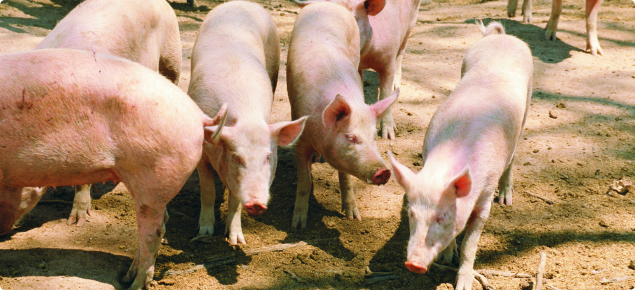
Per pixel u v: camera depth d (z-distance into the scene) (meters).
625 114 6.77
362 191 5.29
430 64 8.39
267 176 3.80
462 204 3.63
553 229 4.64
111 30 4.42
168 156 3.37
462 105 4.18
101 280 3.65
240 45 4.71
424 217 3.47
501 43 4.98
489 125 3.97
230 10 5.29
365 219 4.85
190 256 4.20
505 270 4.17
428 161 3.80
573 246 4.40
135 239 4.29
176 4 11.00
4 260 3.70
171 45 5.37
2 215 3.88
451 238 3.60
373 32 6.00
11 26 8.02
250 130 3.83
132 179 3.46
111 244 4.18
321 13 5.37
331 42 5.00
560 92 7.36
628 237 4.46
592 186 5.26
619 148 5.96
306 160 4.69
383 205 5.07
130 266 3.91
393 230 4.69
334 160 4.42
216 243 4.39
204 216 4.52
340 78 4.60
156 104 3.33
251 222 4.75
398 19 6.31
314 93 4.55
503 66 4.64
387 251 4.41
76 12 4.64
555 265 4.18
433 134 4.14
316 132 4.46
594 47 8.73
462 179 3.39
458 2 12.95
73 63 3.30
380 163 4.18
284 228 4.70
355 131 4.26
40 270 3.63
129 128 3.30
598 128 6.41
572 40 9.38
